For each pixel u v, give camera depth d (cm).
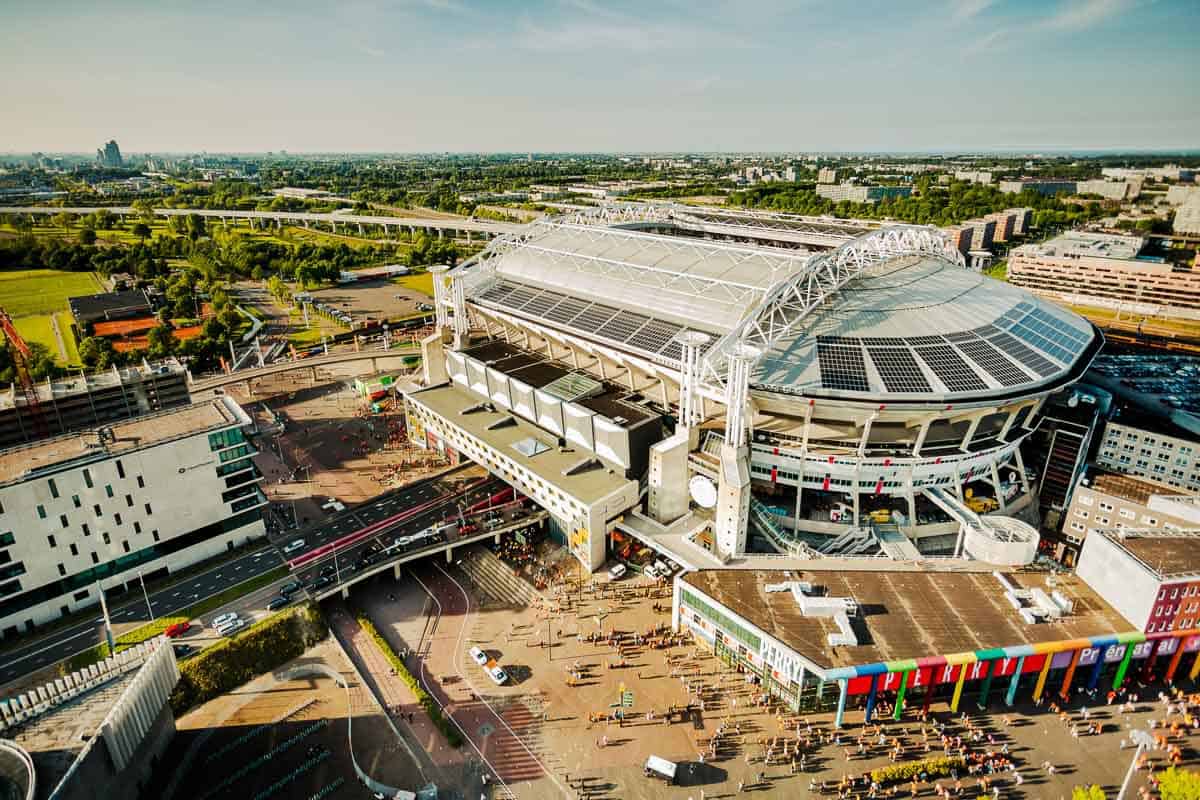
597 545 11719
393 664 9800
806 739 8562
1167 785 7269
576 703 9169
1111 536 9688
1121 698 9144
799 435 12381
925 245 16112
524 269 17738
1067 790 7819
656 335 13662
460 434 14562
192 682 9338
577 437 13138
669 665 9781
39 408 14912
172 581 11338
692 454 12206
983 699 8956
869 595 9706
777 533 11662
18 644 9944
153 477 11044
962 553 11381
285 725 8931
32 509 9919
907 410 11219
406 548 12000
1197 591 8694
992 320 13100
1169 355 18788
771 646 8888
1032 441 13800
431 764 8306
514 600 11244
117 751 7406
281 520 13162
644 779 8056
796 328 12675
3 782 6481
